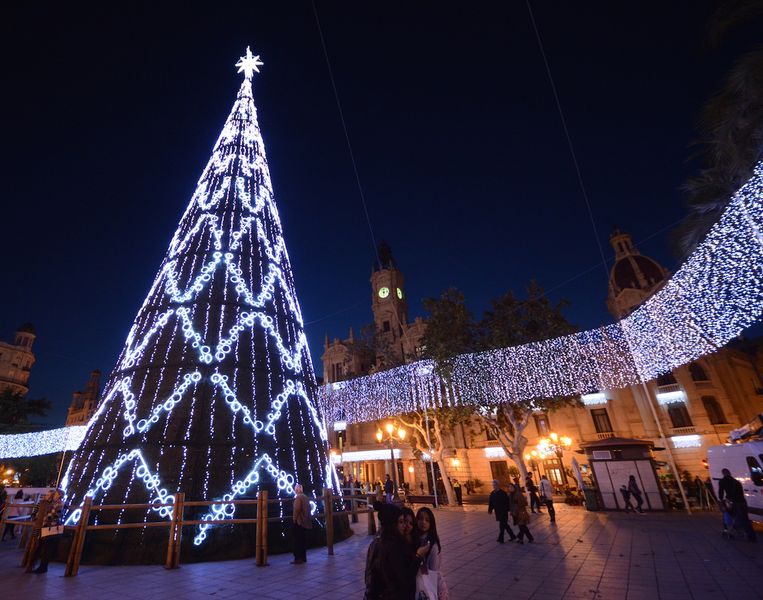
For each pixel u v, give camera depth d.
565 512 18.78
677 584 7.38
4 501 15.88
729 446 14.09
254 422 12.62
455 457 36.47
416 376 24.31
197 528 10.40
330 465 14.59
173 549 9.36
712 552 9.80
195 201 17.44
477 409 23.17
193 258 15.26
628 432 31.48
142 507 10.30
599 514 17.55
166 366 12.86
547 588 7.36
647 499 17.80
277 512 11.49
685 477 27.84
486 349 23.39
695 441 28.94
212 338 13.51
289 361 14.83
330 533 10.77
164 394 12.34
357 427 43.25
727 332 11.34
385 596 3.38
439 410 25.20
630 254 40.72
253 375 13.43
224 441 11.84
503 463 35.06
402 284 62.06
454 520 17.38
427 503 26.05
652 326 14.77
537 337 23.19
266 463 12.10
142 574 8.76
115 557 9.83
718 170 11.25
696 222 12.33
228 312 14.20
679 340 13.66
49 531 9.17
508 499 12.30
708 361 30.95
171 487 10.81
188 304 14.10
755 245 8.37
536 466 33.16
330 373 51.44
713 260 9.64
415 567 3.57
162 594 7.30
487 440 36.00
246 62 22.97
